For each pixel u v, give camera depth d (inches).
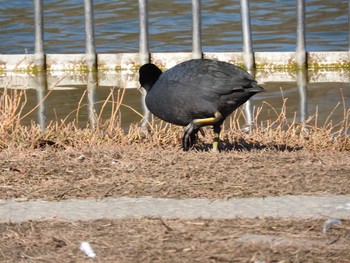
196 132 513.7
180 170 464.4
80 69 1020.5
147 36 1008.2
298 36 1010.1
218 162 484.1
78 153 508.4
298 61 1010.7
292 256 334.0
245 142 577.0
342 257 333.4
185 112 508.1
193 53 1003.3
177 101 505.0
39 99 849.5
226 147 556.1
